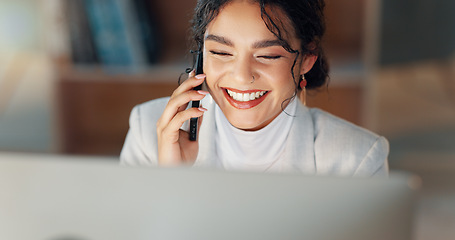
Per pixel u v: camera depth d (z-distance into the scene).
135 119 1.42
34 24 4.07
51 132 2.81
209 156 1.31
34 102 3.76
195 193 0.71
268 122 1.28
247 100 1.25
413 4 3.15
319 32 1.26
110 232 0.72
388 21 3.18
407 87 4.00
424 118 3.59
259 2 1.18
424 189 2.81
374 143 1.30
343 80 2.48
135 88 2.87
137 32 2.53
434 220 2.52
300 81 1.31
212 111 1.31
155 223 0.71
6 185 0.73
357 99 2.53
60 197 0.72
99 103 2.89
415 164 3.06
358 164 1.29
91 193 0.72
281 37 1.20
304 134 1.30
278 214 0.70
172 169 0.71
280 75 1.23
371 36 2.46
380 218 0.69
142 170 0.71
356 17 2.65
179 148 1.31
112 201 0.72
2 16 4.05
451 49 3.19
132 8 2.49
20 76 4.05
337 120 1.35
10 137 3.35
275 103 1.26
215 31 1.21
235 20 1.19
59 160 0.72
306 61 1.28
